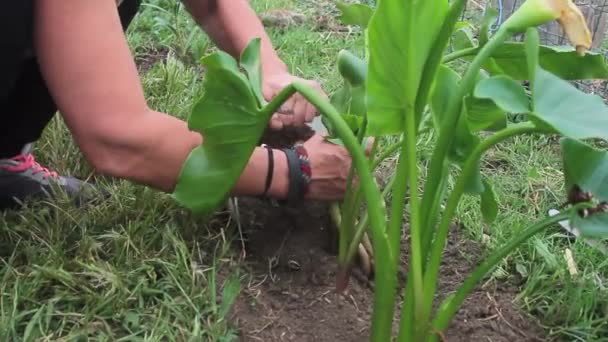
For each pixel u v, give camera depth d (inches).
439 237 38.5
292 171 48.2
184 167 41.4
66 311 46.9
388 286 38.2
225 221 55.6
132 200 55.9
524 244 55.3
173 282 49.2
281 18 97.0
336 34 95.4
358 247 49.4
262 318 48.0
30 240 52.3
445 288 52.3
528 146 72.1
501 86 34.5
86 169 62.6
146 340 44.3
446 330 44.0
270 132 51.9
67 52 42.3
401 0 32.9
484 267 39.3
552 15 35.1
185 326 46.6
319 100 37.2
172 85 74.4
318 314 48.7
